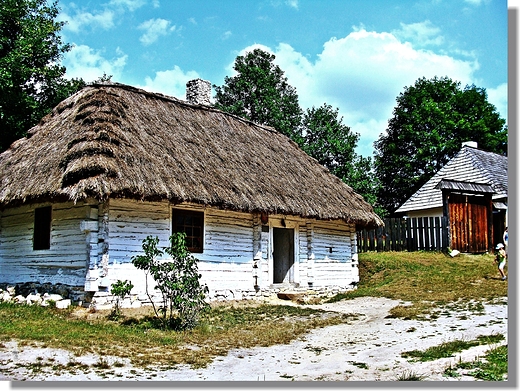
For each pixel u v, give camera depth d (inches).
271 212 541.6
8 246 557.9
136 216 477.7
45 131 555.8
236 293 566.3
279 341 376.2
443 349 318.0
